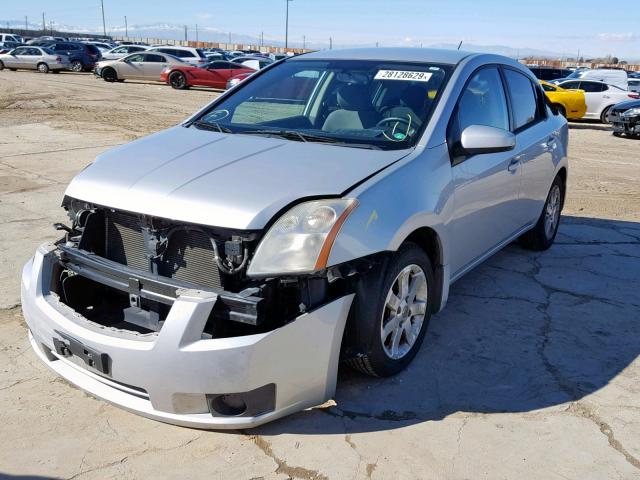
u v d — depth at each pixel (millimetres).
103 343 2775
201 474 2713
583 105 20422
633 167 11734
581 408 3328
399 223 3123
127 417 3094
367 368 3320
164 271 2980
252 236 2756
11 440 2893
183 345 2650
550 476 2785
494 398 3385
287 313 2867
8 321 4082
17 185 7941
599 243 6395
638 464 2896
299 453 2865
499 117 4570
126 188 3053
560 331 4250
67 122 14398
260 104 4176
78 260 3131
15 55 33312
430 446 2953
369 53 4488
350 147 3502
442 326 4238
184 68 26156
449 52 4473
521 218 5113
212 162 3211
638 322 4457
